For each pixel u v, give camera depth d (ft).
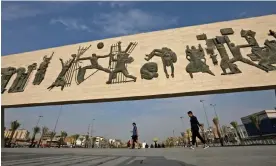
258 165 15.93
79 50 69.62
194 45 59.77
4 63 77.41
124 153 37.40
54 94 65.57
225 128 206.28
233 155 25.08
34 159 23.98
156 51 61.57
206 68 55.67
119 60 63.05
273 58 53.21
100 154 35.45
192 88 54.80
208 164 17.35
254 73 52.80
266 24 57.98
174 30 63.31
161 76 58.03
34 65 72.69
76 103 65.05
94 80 63.26
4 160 22.53
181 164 17.57
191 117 44.50
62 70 67.56
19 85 70.64
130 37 66.23
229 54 56.08
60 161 21.22
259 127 154.81
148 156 27.50
